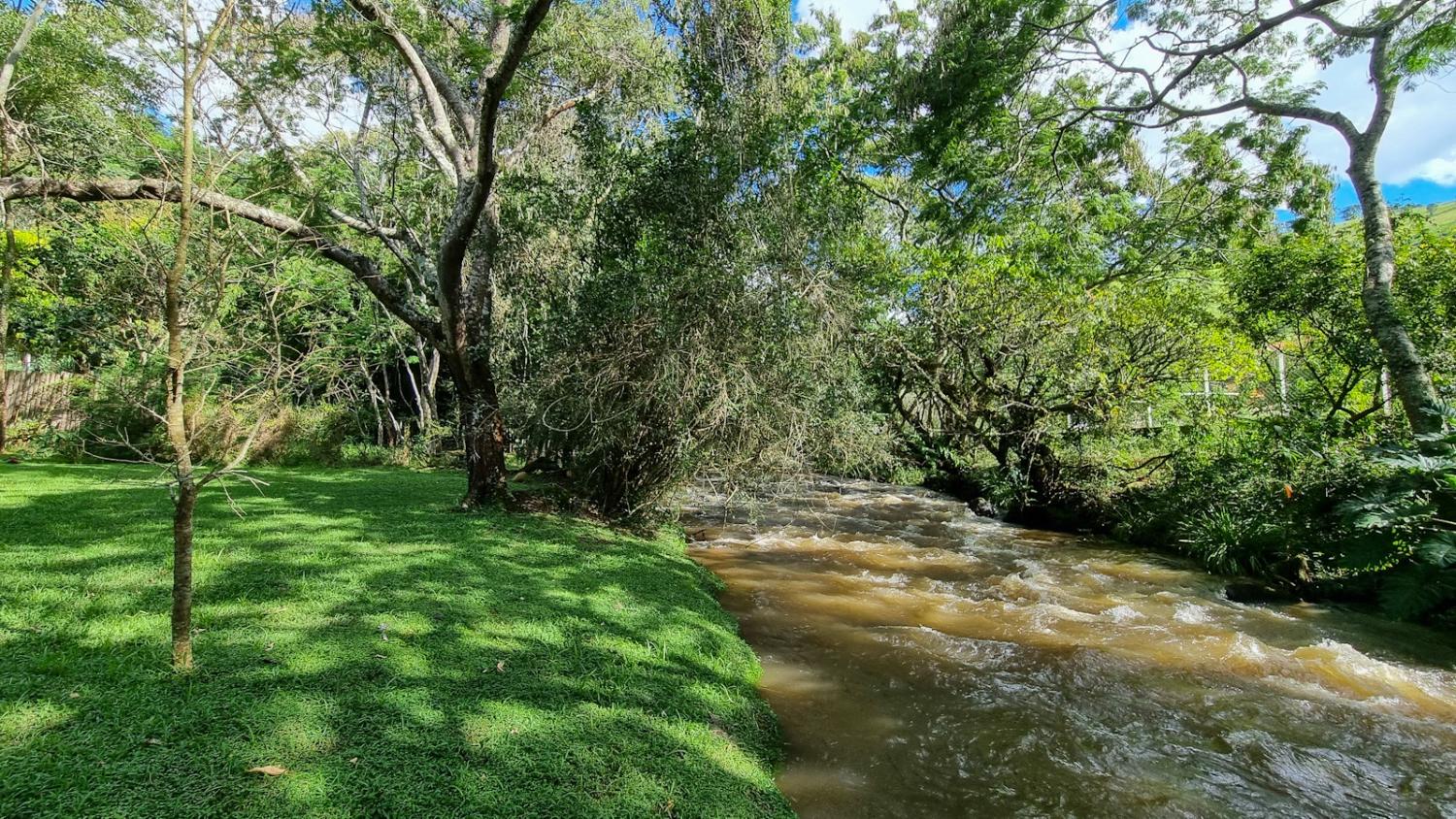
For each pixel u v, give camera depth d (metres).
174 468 2.76
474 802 2.20
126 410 10.30
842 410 7.63
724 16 7.34
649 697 3.22
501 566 5.00
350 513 6.61
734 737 3.07
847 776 2.97
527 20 5.25
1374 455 5.80
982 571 7.13
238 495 7.57
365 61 7.17
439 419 17.02
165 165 3.01
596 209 7.73
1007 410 10.73
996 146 12.14
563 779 2.41
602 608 4.34
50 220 7.10
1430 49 6.56
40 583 3.70
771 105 7.33
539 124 9.70
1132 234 13.95
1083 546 8.50
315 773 2.21
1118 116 11.21
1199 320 9.12
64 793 1.96
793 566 7.07
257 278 3.93
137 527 5.31
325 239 6.14
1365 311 6.96
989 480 11.40
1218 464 8.16
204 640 3.10
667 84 9.95
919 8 13.56
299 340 11.11
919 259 10.70
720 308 6.36
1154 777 3.08
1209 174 13.94
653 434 6.95
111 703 2.47
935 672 4.20
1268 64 10.38
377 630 3.45
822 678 4.05
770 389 6.41
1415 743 3.44
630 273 6.84
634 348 6.61
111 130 6.55
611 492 7.71
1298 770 3.18
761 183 7.11
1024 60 10.07
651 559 6.01
